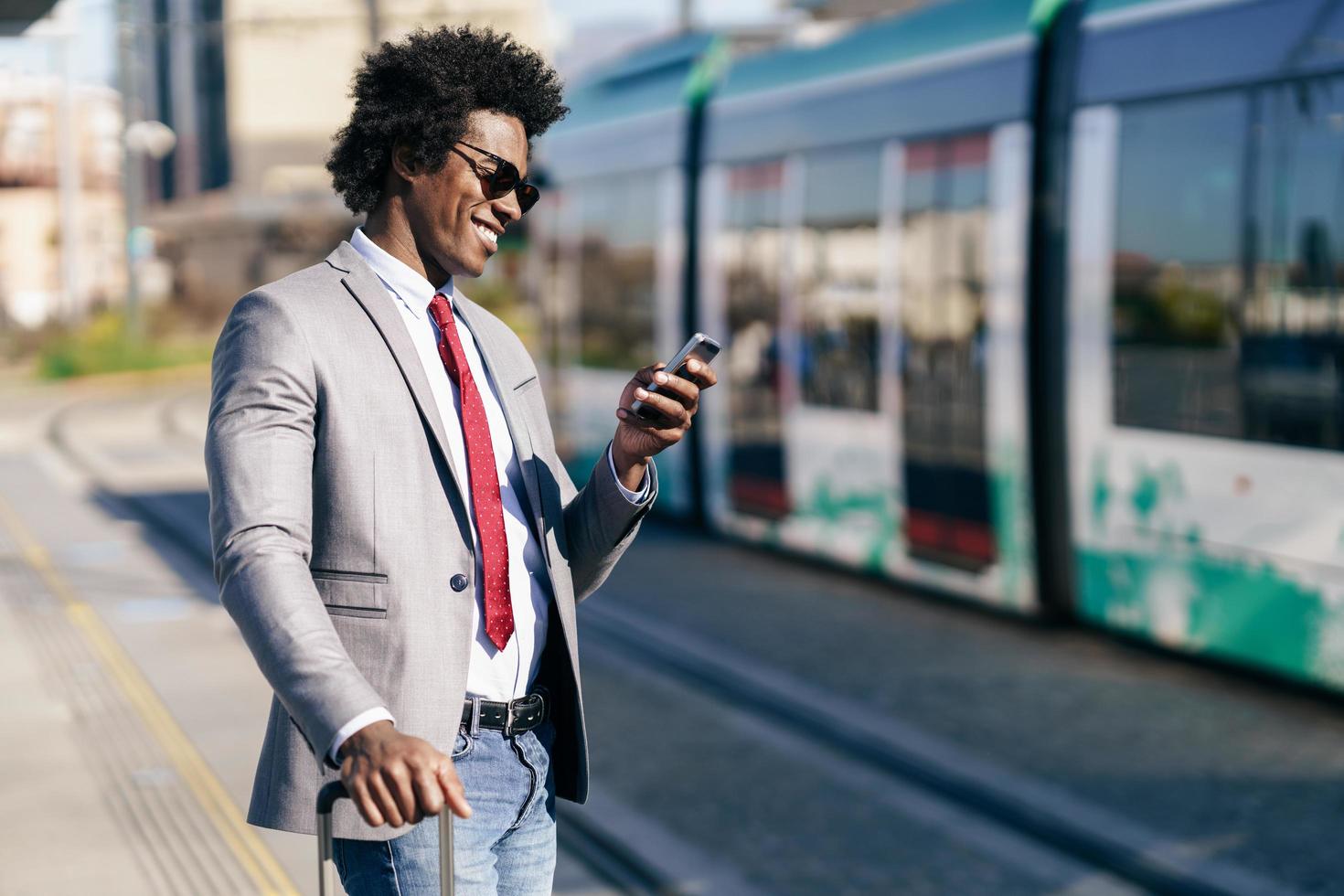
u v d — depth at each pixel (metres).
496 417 2.19
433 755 1.68
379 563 1.98
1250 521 6.04
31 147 45.69
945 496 7.84
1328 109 5.70
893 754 5.65
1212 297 6.21
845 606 8.31
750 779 5.39
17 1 7.34
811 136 8.85
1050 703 6.34
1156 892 4.31
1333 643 5.68
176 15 45.91
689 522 10.50
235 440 1.90
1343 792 5.16
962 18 7.71
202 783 5.16
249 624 1.78
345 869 2.09
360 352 2.02
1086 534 6.95
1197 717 6.10
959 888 4.36
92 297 39.38
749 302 9.53
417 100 2.06
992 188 7.38
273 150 44.16
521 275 12.73
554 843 2.24
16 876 4.28
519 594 2.13
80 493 13.23
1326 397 5.69
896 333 8.15
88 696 6.38
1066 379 7.02
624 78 11.29
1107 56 6.78
